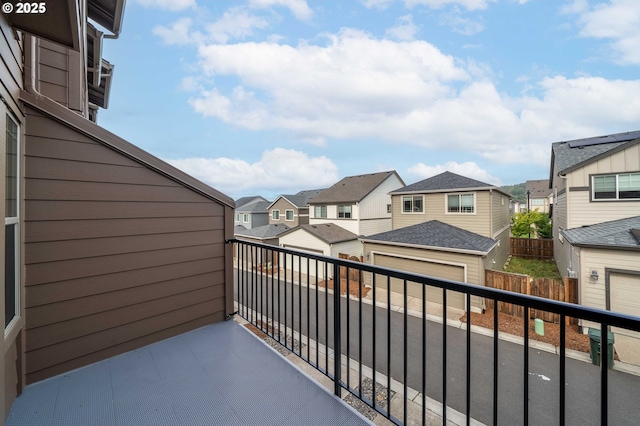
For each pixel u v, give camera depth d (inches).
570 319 244.2
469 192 427.8
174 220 101.0
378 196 694.5
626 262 222.1
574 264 284.5
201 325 107.7
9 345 61.1
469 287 46.8
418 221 486.9
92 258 83.3
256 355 88.2
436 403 142.8
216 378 76.2
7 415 61.1
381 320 265.1
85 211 82.0
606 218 317.7
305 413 63.6
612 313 32.4
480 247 310.8
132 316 91.0
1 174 53.4
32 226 73.0
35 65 85.6
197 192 107.1
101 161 85.3
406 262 362.3
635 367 180.1
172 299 100.3
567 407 145.1
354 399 133.3
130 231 91.0
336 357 70.1
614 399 150.3
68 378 75.3
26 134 72.0
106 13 151.7
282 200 918.4
